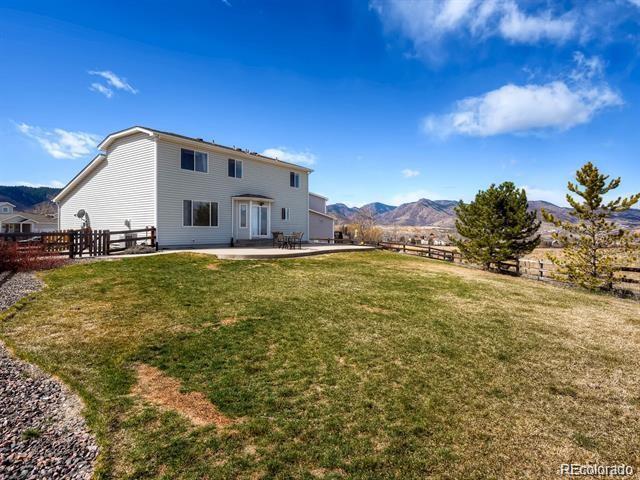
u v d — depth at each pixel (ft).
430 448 10.46
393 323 21.67
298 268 39.65
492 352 17.99
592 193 41.86
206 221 58.95
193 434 10.71
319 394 13.20
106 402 12.28
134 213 55.21
